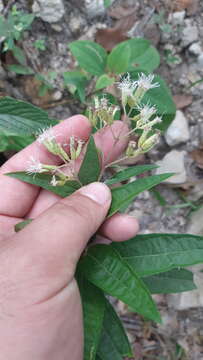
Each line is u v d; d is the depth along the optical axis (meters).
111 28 0.30
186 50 0.31
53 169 0.15
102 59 0.24
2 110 0.18
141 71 0.22
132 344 0.27
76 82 0.25
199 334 0.28
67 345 0.15
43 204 0.19
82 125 0.17
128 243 0.15
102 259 0.14
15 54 0.27
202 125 0.30
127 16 0.30
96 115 0.17
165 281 0.19
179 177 0.29
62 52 0.29
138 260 0.15
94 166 0.15
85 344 0.15
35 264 0.13
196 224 0.28
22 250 0.13
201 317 0.28
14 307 0.13
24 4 0.28
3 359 0.13
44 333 0.14
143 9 0.30
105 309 0.16
